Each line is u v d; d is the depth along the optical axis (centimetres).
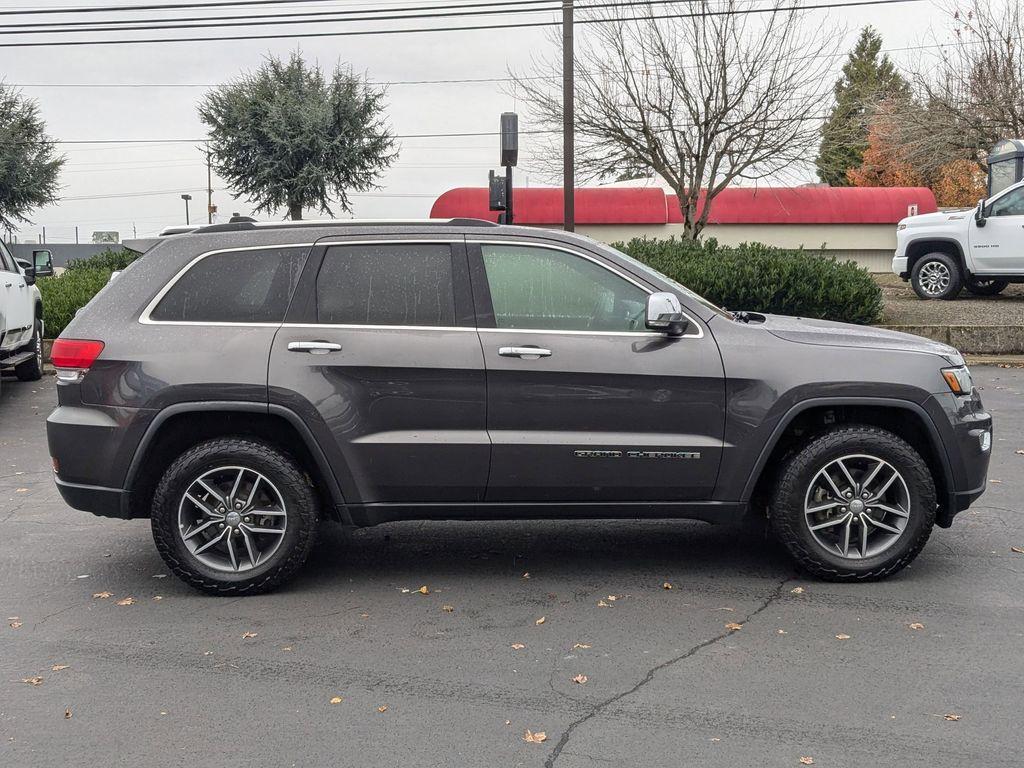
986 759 339
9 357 1188
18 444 937
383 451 502
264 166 3300
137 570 561
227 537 509
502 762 341
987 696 388
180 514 502
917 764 336
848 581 525
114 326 507
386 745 354
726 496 513
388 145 3403
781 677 408
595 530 637
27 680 412
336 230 519
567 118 1919
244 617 485
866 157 4200
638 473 508
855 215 3497
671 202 3419
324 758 345
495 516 518
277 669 422
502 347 502
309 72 3378
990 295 1845
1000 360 1401
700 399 506
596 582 533
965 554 574
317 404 497
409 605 500
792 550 520
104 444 498
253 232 521
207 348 500
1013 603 494
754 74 2392
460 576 546
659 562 568
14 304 1150
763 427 506
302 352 501
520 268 514
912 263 1841
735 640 448
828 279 1509
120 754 349
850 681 403
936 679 405
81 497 505
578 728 365
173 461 508
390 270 514
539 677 411
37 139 4028
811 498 520
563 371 502
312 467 523
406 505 511
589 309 513
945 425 512
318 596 514
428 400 502
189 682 409
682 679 407
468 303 509
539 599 507
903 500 517
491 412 504
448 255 515
